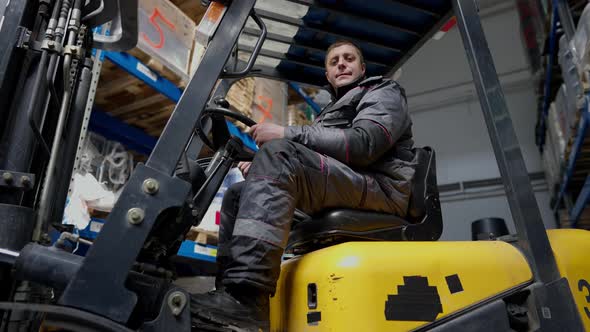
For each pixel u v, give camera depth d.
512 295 1.42
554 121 5.27
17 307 0.91
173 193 1.11
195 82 1.23
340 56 2.25
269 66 2.50
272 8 2.21
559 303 1.42
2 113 1.19
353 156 1.59
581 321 1.42
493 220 4.88
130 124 3.38
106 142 3.08
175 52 2.99
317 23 2.31
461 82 8.28
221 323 1.16
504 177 1.53
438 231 1.73
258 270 1.26
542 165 7.35
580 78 3.57
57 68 1.36
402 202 1.67
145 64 2.81
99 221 2.54
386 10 2.22
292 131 1.58
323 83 2.64
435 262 1.36
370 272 1.25
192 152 1.89
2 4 1.30
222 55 1.30
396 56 2.54
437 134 8.23
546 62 5.38
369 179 1.60
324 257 1.33
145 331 1.01
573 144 4.54
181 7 3.41
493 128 1.55
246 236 1.29
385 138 1.64
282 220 1.34
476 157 7.80
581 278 1.57
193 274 3.97
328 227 1.49
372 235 1.53
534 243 1.47
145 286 1.07
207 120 1.96
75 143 1.50
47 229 1.22
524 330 1.41
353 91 1.90
